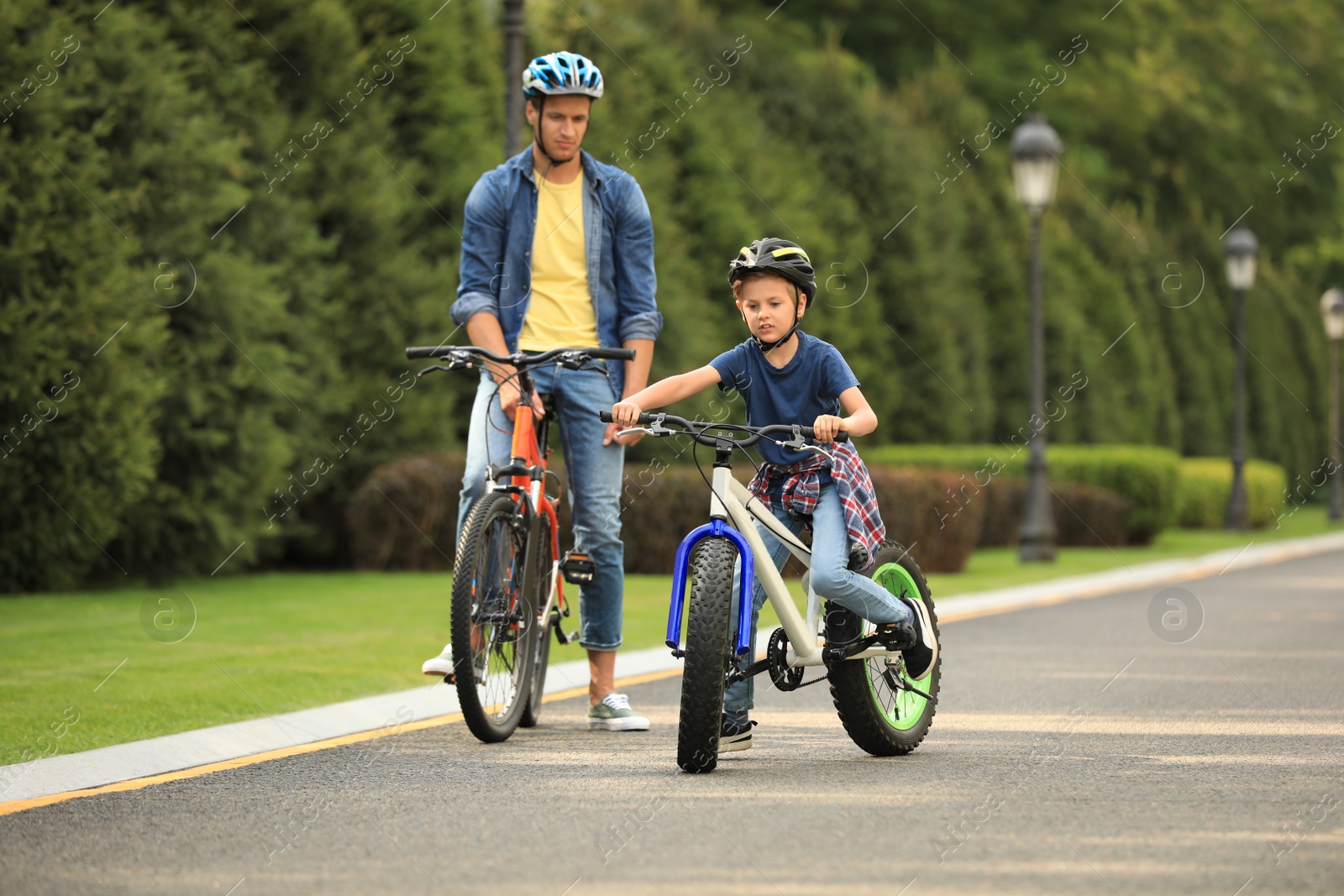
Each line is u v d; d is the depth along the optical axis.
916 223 78.25
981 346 83.25
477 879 12.67
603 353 19.19
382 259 47.56
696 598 16.95
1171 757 18.27
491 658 19.47
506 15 37.91
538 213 21.03
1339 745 19.23
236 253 42.88
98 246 37.00
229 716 20.69
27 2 36.12
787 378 18.00
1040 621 36.22
